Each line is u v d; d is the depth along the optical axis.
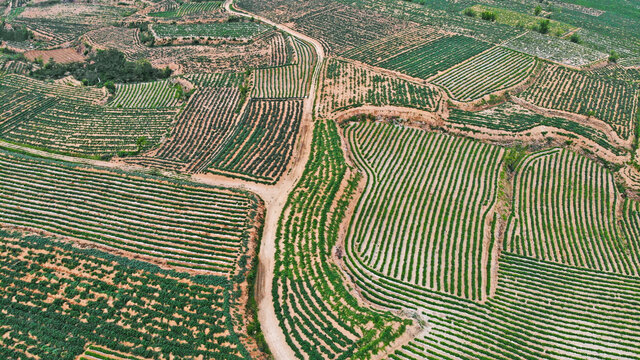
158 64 167.50
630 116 132.00
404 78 147.50
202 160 109.19
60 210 89.19
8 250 77.25
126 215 88.00
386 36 182.25
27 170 101.19
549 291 80.44
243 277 75.00
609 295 80.44
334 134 113.81
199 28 195.75
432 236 88.50
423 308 73.81
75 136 122.25
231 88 146.12
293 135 116.50
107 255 77.19
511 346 68.38
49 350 61.88
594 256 89.81
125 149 116.44
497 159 110.88
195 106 135.38
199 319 67.31
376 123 122.19
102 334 64.56
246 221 86.56
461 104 134.12
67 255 76.81
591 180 107.88
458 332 69.50
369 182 101.06
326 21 199.25
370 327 67.19
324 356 63.28
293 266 77.75
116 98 144.12
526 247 90.38
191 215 88.62
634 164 114.62
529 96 139.88
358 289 76.75
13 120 129.38
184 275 74.19
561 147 118.56
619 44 183.00
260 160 106.94
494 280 81.75
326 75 146.50
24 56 170.12
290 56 167.00
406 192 98.62
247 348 63.62
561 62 161.50
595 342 70.81
